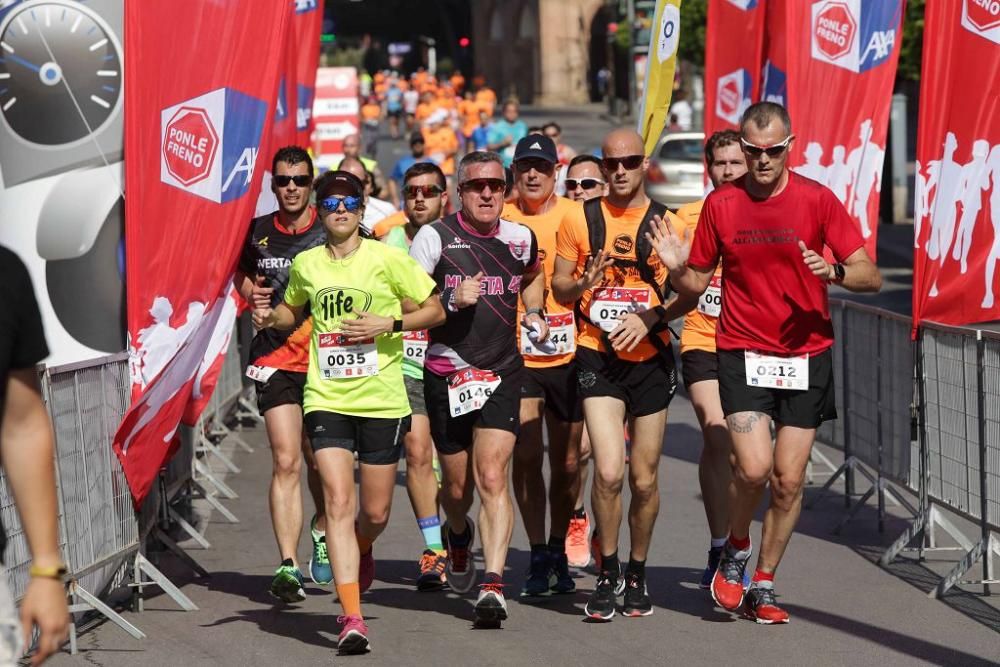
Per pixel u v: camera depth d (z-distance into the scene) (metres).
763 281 21.02
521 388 22.27
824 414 21.41
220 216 23.75
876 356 28.41
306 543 28.42
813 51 30.55
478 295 21.58
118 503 22.55
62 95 24.20
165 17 23.42
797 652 20.17
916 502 30.88
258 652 20.66
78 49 24.20
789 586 24.06
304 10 41.78
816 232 20.83
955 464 24.53
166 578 23.83
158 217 23.41
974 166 26.62
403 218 37.66
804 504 31.02
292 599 23.16
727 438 23.91
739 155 25.12
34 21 24.19
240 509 31.58
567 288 21.95
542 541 23.91
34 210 24.33
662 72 30.23
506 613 21.47
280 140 34.31
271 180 26.67
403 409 21.59
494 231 22.25
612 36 186.62
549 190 25.23
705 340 24.59
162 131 23.36
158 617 22.75
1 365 10.98
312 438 21.11
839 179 30.77
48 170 24.34
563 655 20.22
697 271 21.41
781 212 20.75
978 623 21.59
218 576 25.69
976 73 26.59
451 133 107.88
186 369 23.25
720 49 34.97
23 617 11.02
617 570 22.17
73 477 20.80
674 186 85.19
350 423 21.25
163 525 27.28
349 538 20.67
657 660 19.89
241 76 23.81
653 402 21.91
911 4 72.50
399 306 21.41
